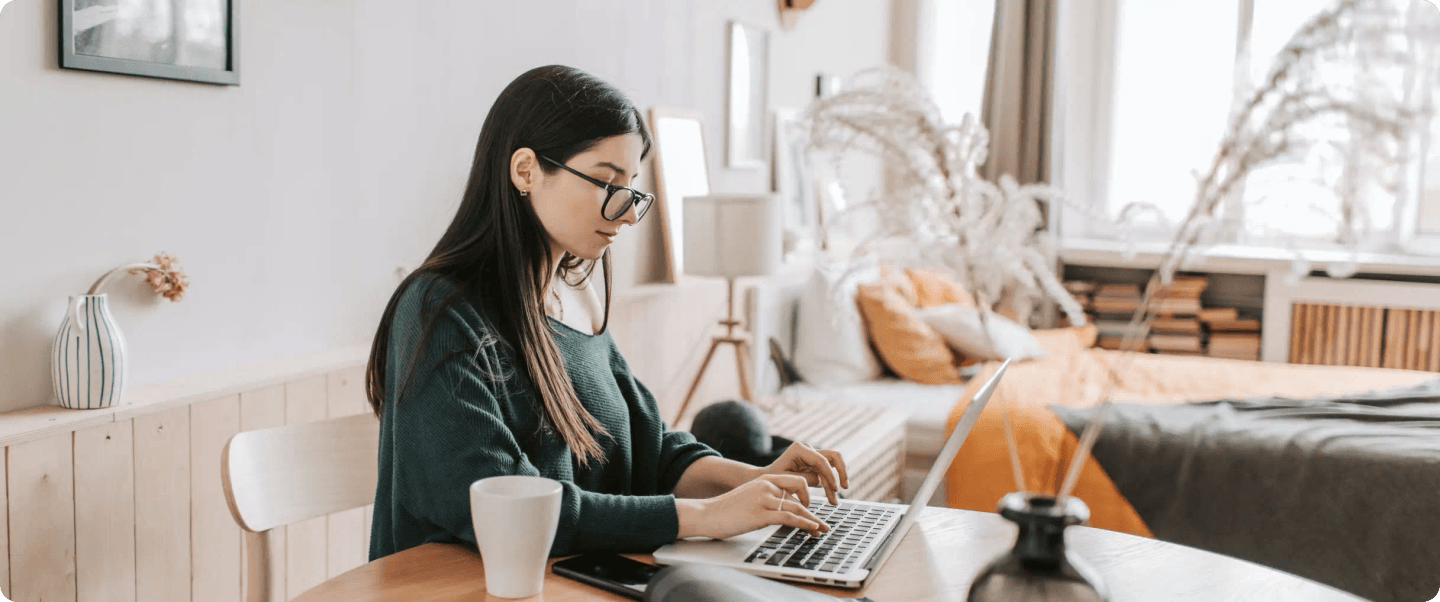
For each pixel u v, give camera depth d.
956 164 0.96
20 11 1.58
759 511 1.17
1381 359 4.49
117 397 1.67
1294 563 2.60
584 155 1.24
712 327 3.71
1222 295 4.86
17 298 1.62
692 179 3.55
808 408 3.37
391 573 1.09
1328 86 0.74
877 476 3.00
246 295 2.01
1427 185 4.59
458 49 2.54
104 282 1.72
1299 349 4.64
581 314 1.54
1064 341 4.25
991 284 1.00
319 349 2.20
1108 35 5.18
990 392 1.07
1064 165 5.32
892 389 3.74
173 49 1.81
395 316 1.26
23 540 1.52
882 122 0.96
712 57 3.78
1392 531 2.50
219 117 1.93
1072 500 0.88
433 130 2.48
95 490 1.62
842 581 1.07
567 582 1.08
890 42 5.46
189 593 1.80
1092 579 0.86
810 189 4.47
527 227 1.28
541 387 1.27
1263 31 4.84
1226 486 2.71
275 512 1.38
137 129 1.77
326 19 2.15
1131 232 0.96
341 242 2.23
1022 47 5.06
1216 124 5.00
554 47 2.90
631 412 1.53
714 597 0.89
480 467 1.13
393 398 1.25
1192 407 3.12
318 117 2.15
